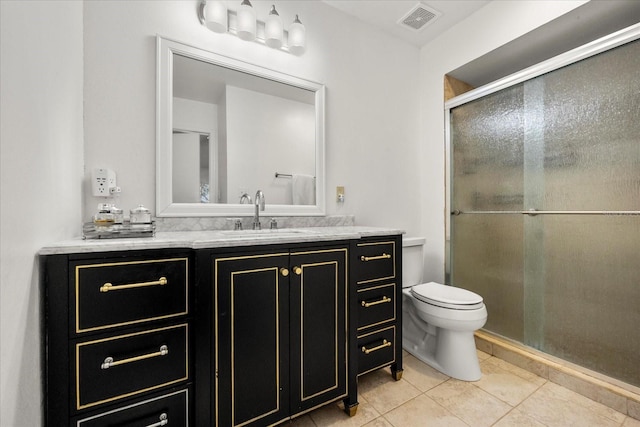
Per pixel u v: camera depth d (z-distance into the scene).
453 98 2.29
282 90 1.85
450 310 1.60
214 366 1.02
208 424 1.01
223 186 1.65
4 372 0.61
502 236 1.99
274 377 1.14
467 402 1.44
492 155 2.05
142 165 1.43
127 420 0.90
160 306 0.96
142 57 1.43
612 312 1.48
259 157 1.77
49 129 0.87
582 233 1.60
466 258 2.23
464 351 1.66
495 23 1.99
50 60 0.88
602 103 1.51
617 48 1.46
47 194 0.86
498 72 2.32
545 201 1.76
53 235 0.91
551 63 1.70
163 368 0.96
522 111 1.87
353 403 1.35
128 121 1.40
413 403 1.43
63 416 0.82
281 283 1.16
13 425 0.65
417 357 1.89
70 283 0.84
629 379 1.42
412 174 2.49
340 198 2.08
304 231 1.58
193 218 1.54
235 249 1.06
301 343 1.21
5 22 0.61
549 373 1.64
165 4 1.49
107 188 1.32
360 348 1.46
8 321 0.63
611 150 1.48
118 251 0.90
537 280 1.80
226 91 1.66
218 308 1.03
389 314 1.59
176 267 0.99
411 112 2.48
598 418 1.33
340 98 2.09
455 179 2.32
